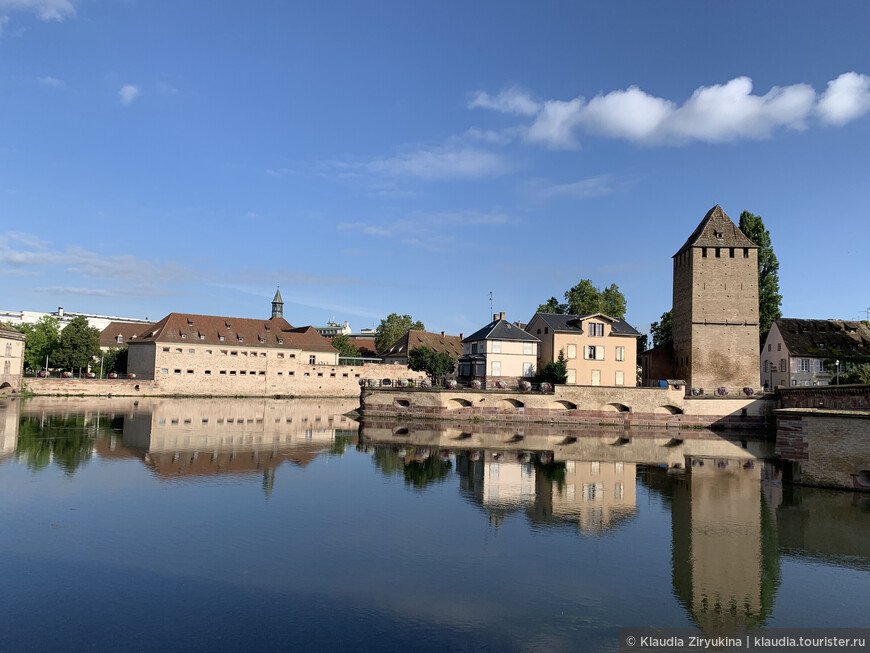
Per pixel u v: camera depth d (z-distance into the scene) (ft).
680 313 239.91
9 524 64.23
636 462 122.52
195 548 58.65
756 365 226.38
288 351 344.90
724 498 87.40
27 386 268.82
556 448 142.31
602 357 231.30
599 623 45.11
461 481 95.71
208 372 319.06
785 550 63.26
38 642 39.99
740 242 230.07
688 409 200.23
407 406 207.21
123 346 369.71
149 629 42.16
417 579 52.60
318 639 41.37
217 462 104.63
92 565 53.67
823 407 148.46
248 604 46.62
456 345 424.46
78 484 83.51
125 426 153.58
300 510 73.87
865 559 60.70
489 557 58.75
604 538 66.13
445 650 40.32
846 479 93.61
